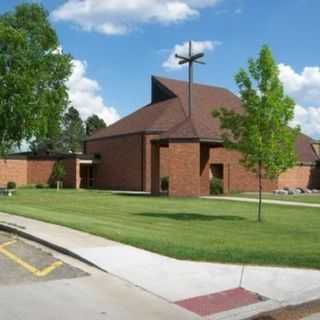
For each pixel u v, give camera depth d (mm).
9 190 37156
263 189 44281
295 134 18688
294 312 7453
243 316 7094
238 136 19125
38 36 36906
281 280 8844
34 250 11523
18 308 7137
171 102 46562
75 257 10625
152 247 11336
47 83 36719
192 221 18312
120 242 12055
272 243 12953
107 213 21203
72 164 48312
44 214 18500
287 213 22328
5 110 22250
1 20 36031
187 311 7207
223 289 8281
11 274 9156
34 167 49469
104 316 6871
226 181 43188
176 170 34281
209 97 49375
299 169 48188
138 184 43656
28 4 37750
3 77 22375
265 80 18469
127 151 45188
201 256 10492
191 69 36562
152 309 7246
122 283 8570
